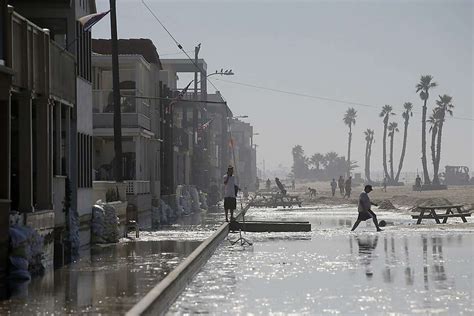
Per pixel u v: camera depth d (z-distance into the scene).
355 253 51.03
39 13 56.88
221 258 48.62
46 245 43.69
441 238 64.06
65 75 52.12
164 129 116.94
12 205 48.44
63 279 36.53
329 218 106.19
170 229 79.88
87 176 60.53
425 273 39.22
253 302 29.98
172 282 31.17
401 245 57.12
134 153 101.69
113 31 74.44
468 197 155.75
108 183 67.94
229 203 76.88
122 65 94.31
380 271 40.34
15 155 50.19
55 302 29.19
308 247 56.78
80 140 57.88
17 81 40.69
